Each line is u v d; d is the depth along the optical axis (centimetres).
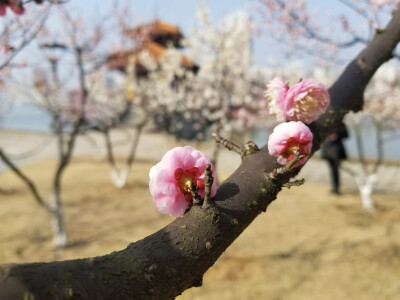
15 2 152
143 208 727
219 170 1098
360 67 114
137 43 802
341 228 588
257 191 75
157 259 61
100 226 619
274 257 475
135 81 1020
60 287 50
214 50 764
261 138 1181
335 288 391
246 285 399
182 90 936
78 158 1366
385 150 1477
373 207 711
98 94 1003
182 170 71
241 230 72
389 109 782
